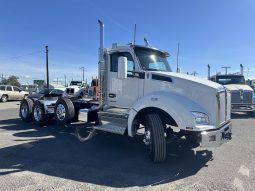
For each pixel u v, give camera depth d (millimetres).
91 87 9289
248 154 6695
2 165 5707
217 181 4914
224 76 16344
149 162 6020
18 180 4883
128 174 5270
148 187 4660
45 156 6410
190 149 7117
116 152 6820
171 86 6270
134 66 7129
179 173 5344
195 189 4570
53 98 11328
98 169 5531
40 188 4539
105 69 7770
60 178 5012
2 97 29609
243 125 11562
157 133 5805
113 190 4527
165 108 5836
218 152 6863
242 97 14148
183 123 5578
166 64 7871
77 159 6203
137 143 7785
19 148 7098
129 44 7332
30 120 11484
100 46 7777
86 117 8773
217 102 5766
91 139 8250
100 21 7723
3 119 12859
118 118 7031
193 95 5941
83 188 4578
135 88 7066
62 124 9492
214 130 5672
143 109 6379
